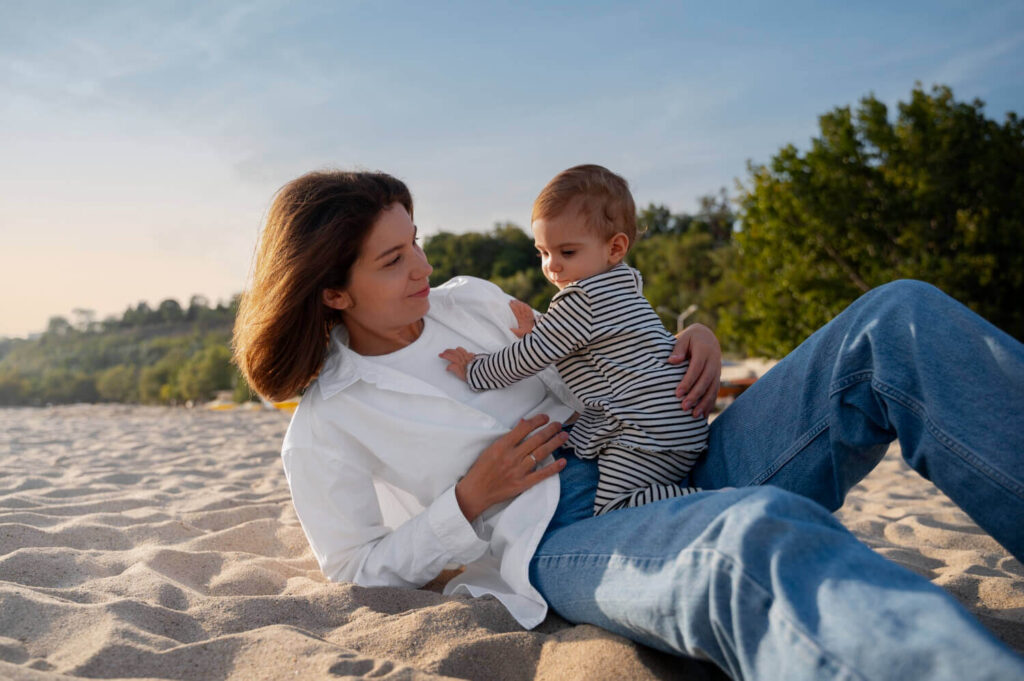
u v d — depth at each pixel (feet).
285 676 4.76
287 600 6.16
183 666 4.96
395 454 6.54
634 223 6.77
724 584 3.99
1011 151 53.72
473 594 6.29
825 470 5.50
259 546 9.12
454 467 6.53
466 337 7.20
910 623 3.30
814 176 57.88
